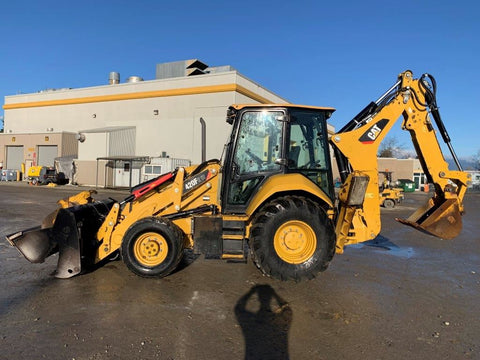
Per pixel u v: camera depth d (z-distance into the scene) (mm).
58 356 3053
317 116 5395
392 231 10531
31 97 35281
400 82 5633
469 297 4828
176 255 5051
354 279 5496
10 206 13680
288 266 4758
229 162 5289
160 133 27703
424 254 7473
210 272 5590
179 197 5352
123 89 29516
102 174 27406
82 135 28281
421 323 3939
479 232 10914
